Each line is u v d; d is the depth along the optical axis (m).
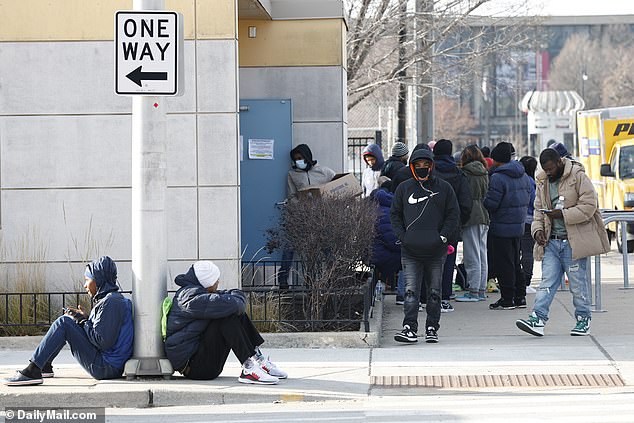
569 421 18.61
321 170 33.94
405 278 26.53
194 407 20.59
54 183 28.06
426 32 54.94
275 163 34.69
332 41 37.38
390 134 71.31
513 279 32.00
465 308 32.56
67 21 28.02
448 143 29.84
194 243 28.16
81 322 21.80
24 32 28.05
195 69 28.09
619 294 35.59
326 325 27.41
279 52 37.44
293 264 30.52
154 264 21.69
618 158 53.78
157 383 21.52
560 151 33.53
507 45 61.69
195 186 28.16
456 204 26.05
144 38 21.48
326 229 27.78
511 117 192.88
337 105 37.47
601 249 26.36
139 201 21.67
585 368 23.17
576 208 26.03
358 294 28.20
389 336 27.80
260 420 19.17
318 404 20.55
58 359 24.81
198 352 21.58
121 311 21.66
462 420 18.84
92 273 21.83
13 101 28.06
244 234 34.62
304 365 23.78
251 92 37.56
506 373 22.78
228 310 21.28
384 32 55.91
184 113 28.14
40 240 27.98
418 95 53.25
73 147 28.08
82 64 28.06
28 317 27.20
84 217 28.06
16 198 28.05
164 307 21.72
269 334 26.02
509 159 32.19
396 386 21.78
